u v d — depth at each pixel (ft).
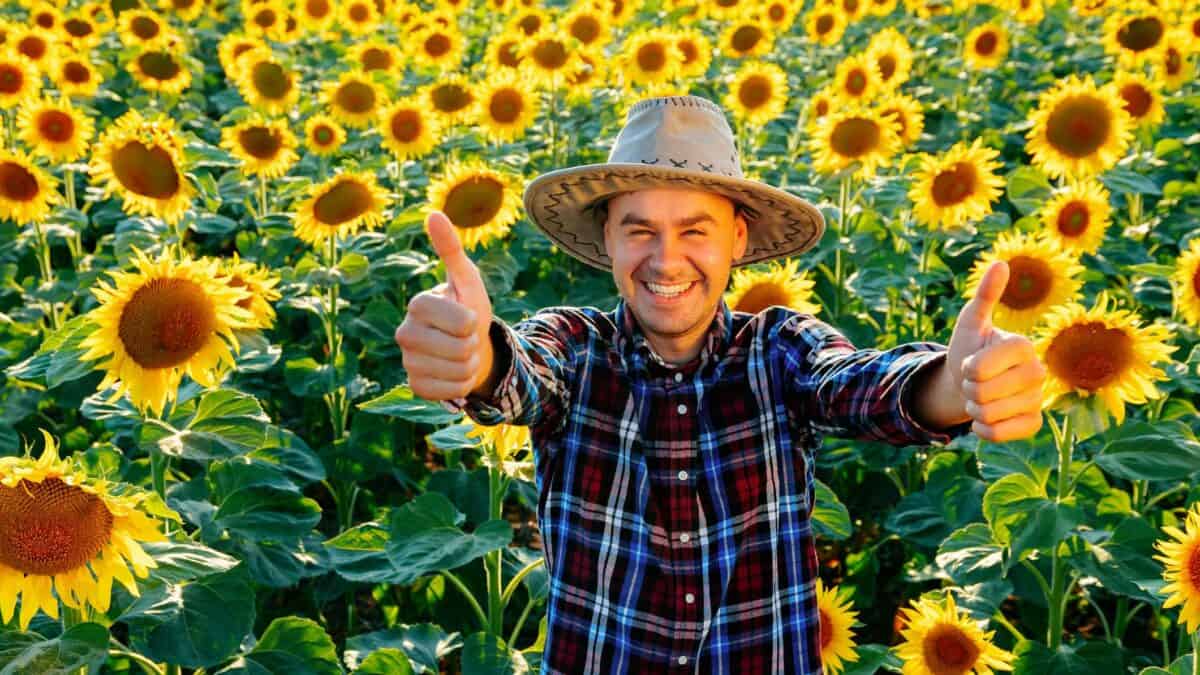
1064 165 19.61
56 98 30.14
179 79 32.27
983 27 34.37
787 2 38.91
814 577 7.05
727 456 6.84
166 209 16.71
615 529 6.81
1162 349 10.90
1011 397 4.88
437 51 34.94
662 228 6.75
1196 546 9.36
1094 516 13.51
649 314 6.81
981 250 22.34
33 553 8.18
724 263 6.86
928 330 18.79
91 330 10.66
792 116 30.83
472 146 25.34
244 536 12.60
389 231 18.07
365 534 12.53
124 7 42.19
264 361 14.56
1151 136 24.21
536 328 6.90
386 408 12.62
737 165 7.20
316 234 17.79
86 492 8.38
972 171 17.79
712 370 7.02
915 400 5.97
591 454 6.86
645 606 6.74
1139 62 28.14
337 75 36.78
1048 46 43.34
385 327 19.40
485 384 5.83
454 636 12.91
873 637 16.02
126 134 16.20
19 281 23.88
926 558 15.85
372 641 12.74
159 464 11.65
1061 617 12.66
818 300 20.17
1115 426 13.30
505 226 18.16
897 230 19.90
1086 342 10.98
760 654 6.81
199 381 10.57
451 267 5.28
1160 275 15.53
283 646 11.30
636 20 42.09
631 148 7.08
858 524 18.04
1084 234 17.79
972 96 35.42
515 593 15.69
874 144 19.12
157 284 10.32
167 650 10.09
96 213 24.54
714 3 38.83
